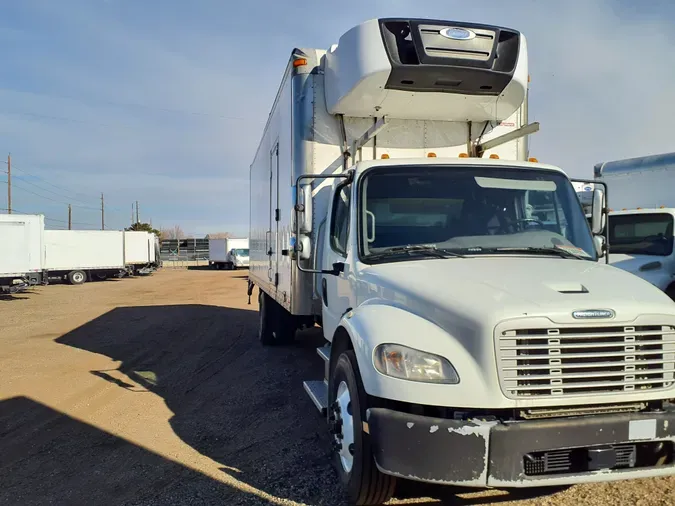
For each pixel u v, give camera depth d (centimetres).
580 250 434
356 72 509
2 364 900
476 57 505
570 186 470
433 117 595
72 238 3206
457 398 304
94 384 765
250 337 1155
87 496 419
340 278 472
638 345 314
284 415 609
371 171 455
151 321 1440
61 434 561
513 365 304
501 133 621
